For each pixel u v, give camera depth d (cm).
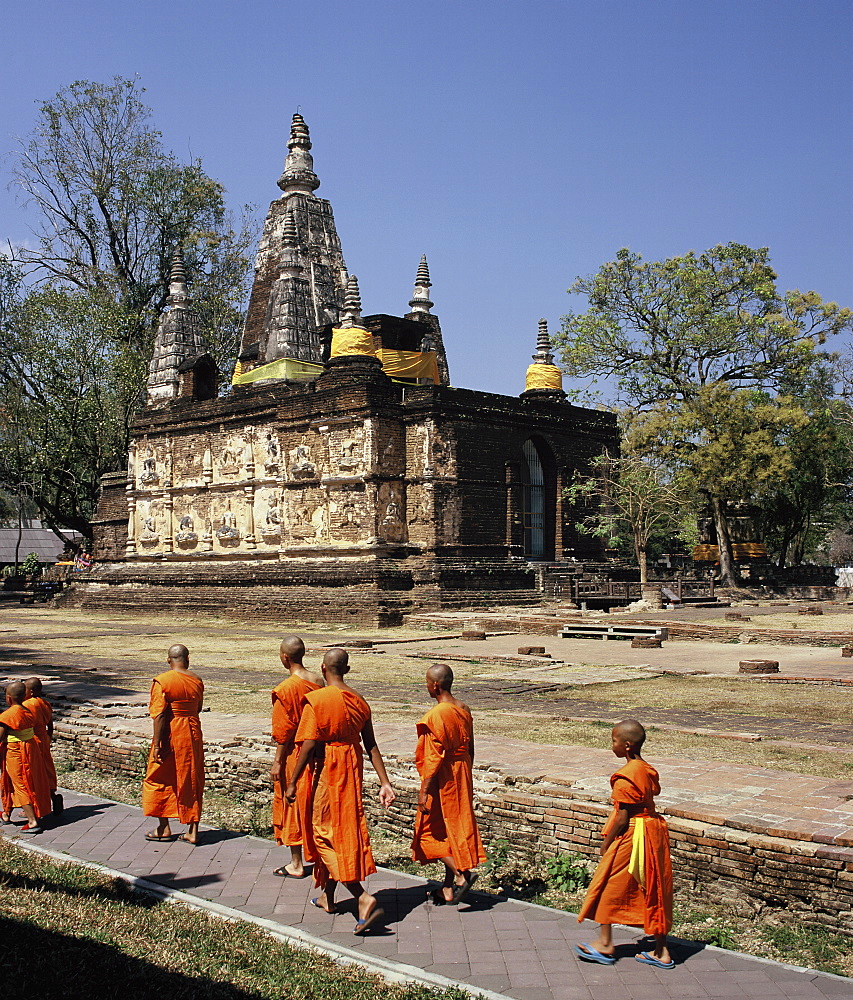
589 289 5784
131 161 6544
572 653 2859
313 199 5350
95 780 1470
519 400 4681
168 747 1095
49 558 9725
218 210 6838
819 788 1083
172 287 5559
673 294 5619
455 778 889
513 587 4466
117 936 818
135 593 5078
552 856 1030
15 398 6100
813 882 862
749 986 723
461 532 4362
